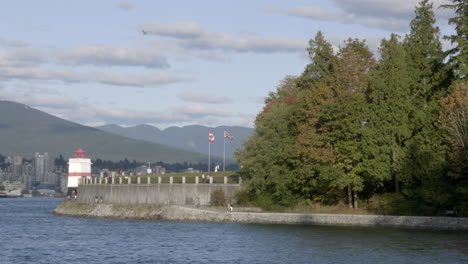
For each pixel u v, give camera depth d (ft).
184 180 385.50
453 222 267.39
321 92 328.29
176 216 363.97
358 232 261.24
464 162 272.10
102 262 201.57
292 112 345.72
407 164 296.10
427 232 256.32
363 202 327.47
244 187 354.13
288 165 341.62
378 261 189.67
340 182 307.37
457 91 278.87
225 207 360.89
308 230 275.80
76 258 211.82
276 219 318.24
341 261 191.42
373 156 305.73
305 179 326.85
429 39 324.80
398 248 212.23
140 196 409.69
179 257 208.95
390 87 307.58
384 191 330.95
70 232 306.55
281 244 231.91
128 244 247.29
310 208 333.62
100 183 462.19
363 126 308.19
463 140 273.54
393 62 311.88
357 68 328.49
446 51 315.99
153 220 371.97
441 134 294.66
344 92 321.52
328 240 238.27
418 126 309.22
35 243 259.39
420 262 186.19
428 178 291.58
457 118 276.00
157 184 398.01
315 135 318.04
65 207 485.56
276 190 342.03
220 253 215.51
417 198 297.33
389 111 306.96
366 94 325.62
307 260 195.11
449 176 287.69
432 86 317.22
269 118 351.25
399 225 282.15
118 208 414.62
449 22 313.73
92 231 308.81
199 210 353.72
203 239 256.73
